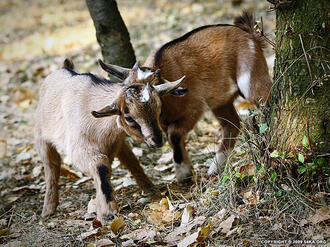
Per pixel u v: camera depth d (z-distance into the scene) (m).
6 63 20.92
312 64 7.71
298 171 7.81
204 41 10.96
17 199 11.12
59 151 10.30
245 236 7.52
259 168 8.24
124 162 10.33
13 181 12.03
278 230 7.44
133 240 8.07
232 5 22.17
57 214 10.18
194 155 12.01
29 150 13.58
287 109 8.00
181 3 24.59
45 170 10.49
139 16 23.62
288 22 7.82
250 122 8.51
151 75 9.37
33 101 17.16
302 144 7.89
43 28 24.89
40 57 20.81
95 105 9.44
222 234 7.77
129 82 9.31
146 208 9.52
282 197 7.86
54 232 9.05
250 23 11.34
